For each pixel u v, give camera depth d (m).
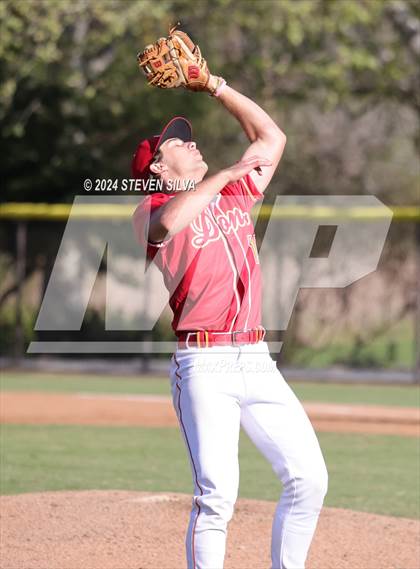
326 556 17.36
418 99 65.38
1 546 17.81
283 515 13.05
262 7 59.28
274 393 12.98
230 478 12.59
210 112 64.56
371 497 24.00
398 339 54.91
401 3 61.12
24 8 56.72
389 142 74.31
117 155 65.94
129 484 25.39
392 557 17.38
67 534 18.59
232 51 66.25
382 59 63.28
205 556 12.51
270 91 63.84
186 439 12.78
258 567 16.64
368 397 44.00
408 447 31.48
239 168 12.52
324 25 59.72
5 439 32.81
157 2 59.50
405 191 73.88
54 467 27.88
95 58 62.56
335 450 30.83
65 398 42.59
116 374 53.34
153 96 62.09
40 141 64.75
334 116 74.25
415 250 53.69
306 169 71.19
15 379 50.44
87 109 62.97
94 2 58.19
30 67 58.81
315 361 54.72
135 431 34.69
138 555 17.23
